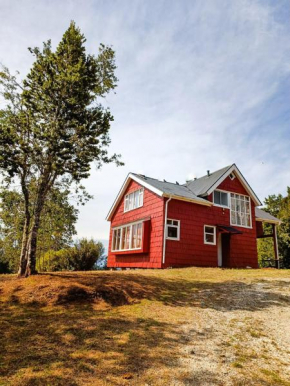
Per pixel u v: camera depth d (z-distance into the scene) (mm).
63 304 7090
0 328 5352
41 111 10977
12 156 9703
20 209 18969
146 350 4574
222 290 9289
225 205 20516
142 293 8383
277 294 8758
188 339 5176
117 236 22766
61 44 11422
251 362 4398
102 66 12859
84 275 10172
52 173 11211
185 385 3580
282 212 33750
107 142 11898
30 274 9688
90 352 4414
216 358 4461
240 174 21703
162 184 20734
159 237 17047
